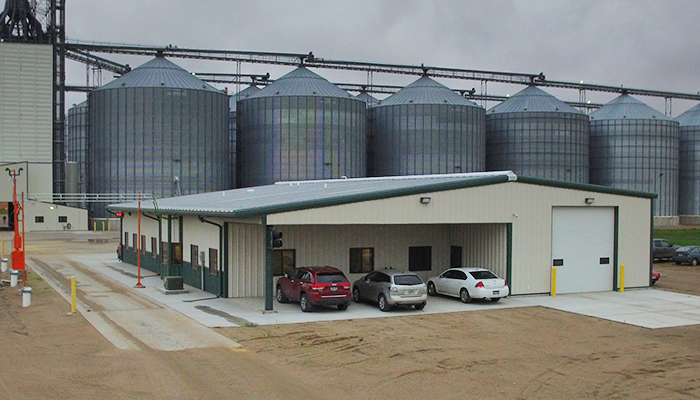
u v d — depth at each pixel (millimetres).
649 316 26344
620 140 107000
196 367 17203
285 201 28672
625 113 108250
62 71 89062
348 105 90812
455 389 15625
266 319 24688
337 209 27375
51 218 84438
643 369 17828
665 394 15516
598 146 108875
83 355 18453
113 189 85875
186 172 86250
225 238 30109
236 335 21594
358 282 29141
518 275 31625
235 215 26266
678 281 39656
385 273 27391
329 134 89250
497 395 15211
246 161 92375
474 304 28891
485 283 28547
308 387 15547
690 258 49531
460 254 33875
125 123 85250
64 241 67438
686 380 16750
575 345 20828
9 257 50812
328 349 19703
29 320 24156
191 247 34781
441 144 94500
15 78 86188
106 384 15531
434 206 29406
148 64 89375
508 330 23203
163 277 38250
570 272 33188
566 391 15641
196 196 51031
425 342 20922
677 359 19031
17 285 33875
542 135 100688
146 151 85125
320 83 91812
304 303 26438
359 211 27812
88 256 52625
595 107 126812
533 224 32000
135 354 18625
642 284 35406
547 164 100812
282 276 29766
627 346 20750
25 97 86438
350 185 39062
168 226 37250
